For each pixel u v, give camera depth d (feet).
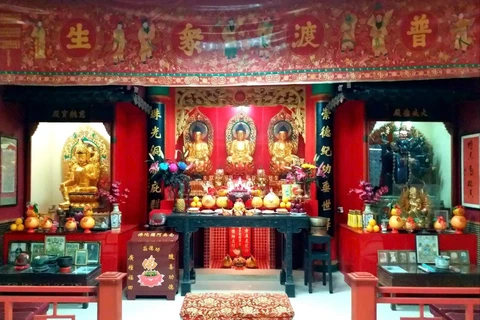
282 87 23.30
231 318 13.80
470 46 13.89
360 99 19.27
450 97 18.72
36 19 14.88
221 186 23.07
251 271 22.29
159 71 15.01
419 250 18.15
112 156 21.30
